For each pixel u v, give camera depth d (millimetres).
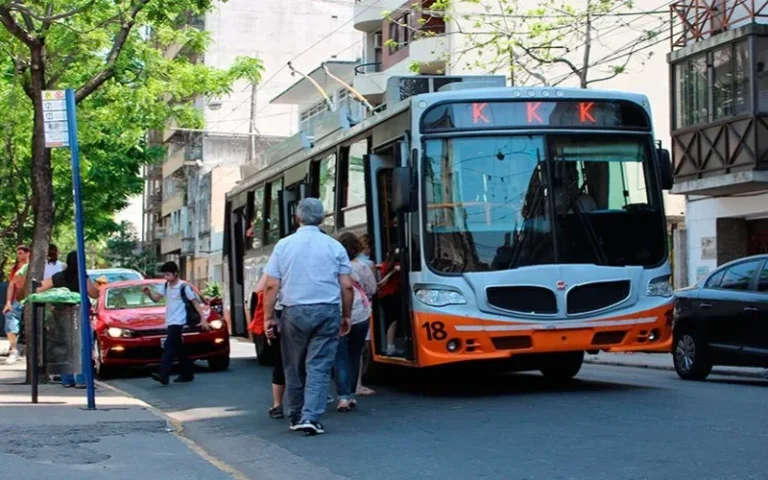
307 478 8258
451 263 12734
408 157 13039
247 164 22797
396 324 14062
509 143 13023
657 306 13125
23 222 39188
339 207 15820
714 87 25891
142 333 18500
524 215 12875
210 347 19109
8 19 17062
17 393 14039
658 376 17375
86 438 9703
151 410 11906
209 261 63688
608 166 13250
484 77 14734
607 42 37750
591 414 10969
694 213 28281
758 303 14961
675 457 8359
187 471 8133
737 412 10898
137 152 40844
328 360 10266
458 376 16188
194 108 24312
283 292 10148
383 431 10445
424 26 39812
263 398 14406
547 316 12703
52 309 13945
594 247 12969
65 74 21453
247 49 65375
